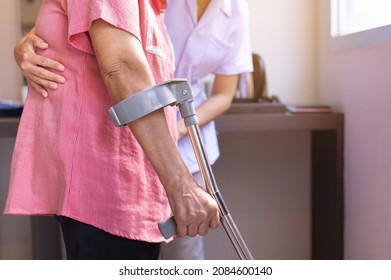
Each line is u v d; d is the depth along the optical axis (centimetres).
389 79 185
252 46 266
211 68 185
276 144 269
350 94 224
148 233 120
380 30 192
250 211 271
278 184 271
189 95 110
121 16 107
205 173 112
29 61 119
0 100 259
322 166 250
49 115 118
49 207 119
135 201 118
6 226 266
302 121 225
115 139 117
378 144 196
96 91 116
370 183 205
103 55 106
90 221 117
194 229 109
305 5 265
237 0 181
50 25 118
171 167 107
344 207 236
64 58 117
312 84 269
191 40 176
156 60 120
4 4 256
